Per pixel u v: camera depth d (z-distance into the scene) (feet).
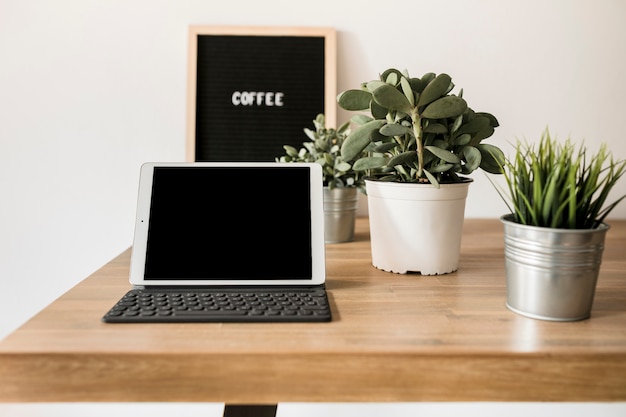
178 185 3.05
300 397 2.09
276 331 2.30
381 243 3.30
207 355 2.07
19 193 5.09
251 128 5.08
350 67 5.13
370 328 2.35
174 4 5.00
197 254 2.91
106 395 2.07
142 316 2.40
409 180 3.26
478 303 2.71
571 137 5.22
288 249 2.95
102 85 5.04
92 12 4.97
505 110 5.18
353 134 3.21
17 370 2.05
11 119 5.02
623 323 2.42
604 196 2.44
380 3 5.07
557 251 2.39
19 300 5.18
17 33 4.95
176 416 5.46
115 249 5.18
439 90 2.99
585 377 2.09
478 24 5.09
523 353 2.08
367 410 5.38
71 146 5.08
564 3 5.09
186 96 5.04
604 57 5.15
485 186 5.29
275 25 5.06
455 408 5.42
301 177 3.11
